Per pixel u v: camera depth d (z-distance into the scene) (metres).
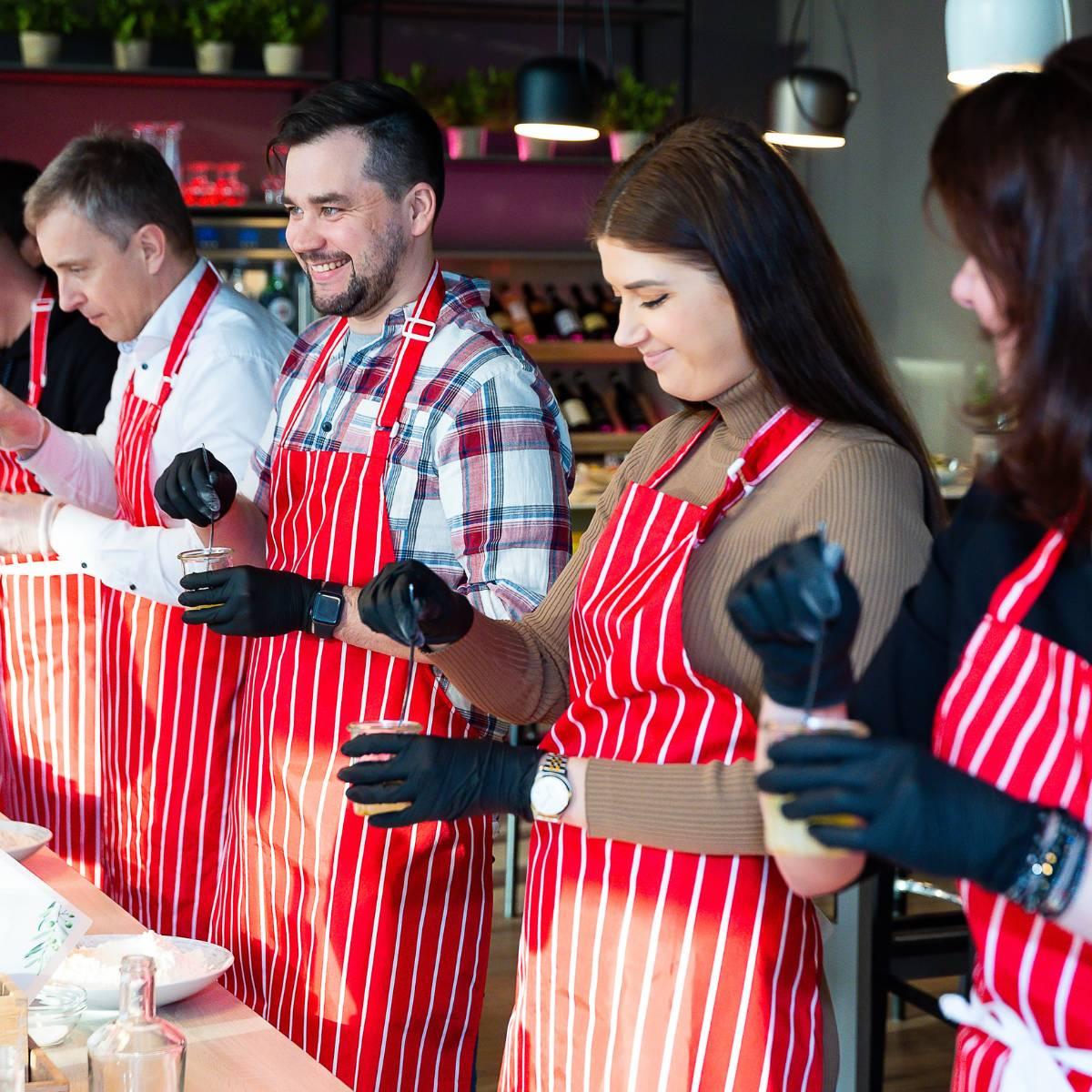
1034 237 1.02
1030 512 1.15
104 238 2.67
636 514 1.74
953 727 1.23
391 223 2.21
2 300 3.32
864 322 1.67
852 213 7.23
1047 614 1.19
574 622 1.82
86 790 3.16
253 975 2.38
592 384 7.31
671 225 1.60
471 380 2.15
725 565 1.66
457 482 2.14
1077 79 1.02
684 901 1.64
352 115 2.18
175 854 2.72
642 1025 1.66
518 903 4.38
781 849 1.09
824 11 7.32
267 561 2.44
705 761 1.64
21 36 5.98
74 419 3.26
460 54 6.98
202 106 6.50
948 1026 3.59
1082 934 1.05
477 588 2.12
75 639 3.13
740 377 1.68
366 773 1.59
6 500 2.75
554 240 7.28
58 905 1.63
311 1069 1.59
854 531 1.55
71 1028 1.68
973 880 1.04
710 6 7.34
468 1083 2.32
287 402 2.41
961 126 1.06
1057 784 1.17
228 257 6.20
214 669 2.68
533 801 1.61
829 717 1.13
